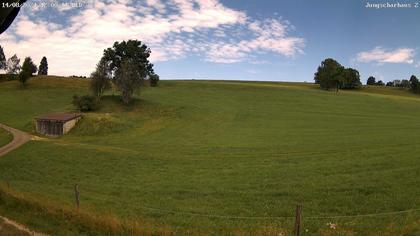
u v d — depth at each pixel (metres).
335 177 33.66
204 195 29.44
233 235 17.88
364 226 19.39
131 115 93.12
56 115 84.06
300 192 29.16
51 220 16.73
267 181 33.66
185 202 27.31
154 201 27.70
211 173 38.78
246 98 125.12
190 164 44.47
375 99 127.31
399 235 16.11
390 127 71.69
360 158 41.81
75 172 41.69
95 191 31.72
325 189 29.66
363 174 33.97
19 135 74.88
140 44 140.12
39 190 31.33
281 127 78.56
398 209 23.81
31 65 153.75
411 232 16.19
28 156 51.69
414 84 180.00
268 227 18.44
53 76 174.50
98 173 41.03
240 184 32.97
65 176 39.72
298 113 98.31
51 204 19.27
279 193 29.14
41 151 55.09
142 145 61.84
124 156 50.22
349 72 178.88
